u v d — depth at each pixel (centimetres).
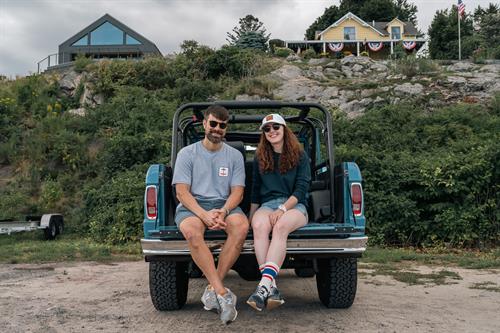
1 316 475
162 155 1404
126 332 417
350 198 446
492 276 714
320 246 421
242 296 571
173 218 471
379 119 1522
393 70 2147
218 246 424
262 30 3130
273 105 524
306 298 553
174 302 477
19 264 859
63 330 425
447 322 445
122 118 1741
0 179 1556
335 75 2227
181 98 1933
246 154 661
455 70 2155
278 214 423
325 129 539
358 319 453
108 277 712
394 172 1095
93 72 2122
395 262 861
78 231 1257
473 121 1505
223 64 2186
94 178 1510
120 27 3509
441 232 1030
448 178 1044
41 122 1789
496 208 1031
